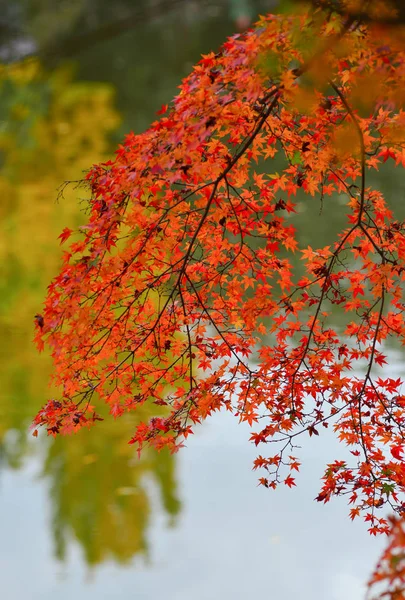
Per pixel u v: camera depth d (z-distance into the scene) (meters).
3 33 19.00
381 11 3.23
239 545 6.72
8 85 19.17
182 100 4.18
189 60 31.23
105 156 20.58
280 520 7.14
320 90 4.02
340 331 10.87
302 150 4.80
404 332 5.00
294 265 13.84
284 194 18.11
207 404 4.84
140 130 24.47
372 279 4.95
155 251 4.88
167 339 4.97
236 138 4.73
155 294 7.85
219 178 4.40
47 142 19.83
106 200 4.35
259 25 3.84
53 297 4.34
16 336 11.52
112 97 26.41
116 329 4.77
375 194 5.11
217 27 31.80
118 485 7.68
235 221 4.98
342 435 4.88
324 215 16.45
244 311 4.99
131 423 8.89
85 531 6.91
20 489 7.66
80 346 4.61
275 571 6.36
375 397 4.91
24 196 17.09
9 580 6.16
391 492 4.73
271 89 4.30
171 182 4.01
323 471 7.94
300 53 3.98
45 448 8.51
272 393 4.93
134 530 6.97
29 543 6.81
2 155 19.59
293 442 8.52
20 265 14.14
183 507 7.32
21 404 9.29
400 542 2.85
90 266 4.36
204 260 5.05
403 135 4.57
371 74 3.86
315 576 6.24
